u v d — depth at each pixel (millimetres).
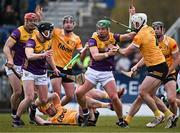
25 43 37469
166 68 35469
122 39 35656
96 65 35375
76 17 65875
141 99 36156
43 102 35938
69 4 67500
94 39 35312
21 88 37938
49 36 34844
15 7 59031
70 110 37156
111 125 37250
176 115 37281
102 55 34875
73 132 32125
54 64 36562
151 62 35375
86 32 65500
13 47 37594
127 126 36031
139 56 54719
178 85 39750
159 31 37062
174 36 57062
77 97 35656
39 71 35281
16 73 37562
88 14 68312
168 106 39344
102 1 71750
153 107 35750
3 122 38969
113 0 72062
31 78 35156
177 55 37250
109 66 35375
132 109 36281
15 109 38062
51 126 35938
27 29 37344
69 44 39812
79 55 39031
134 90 50438
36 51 34875
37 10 39125
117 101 35344
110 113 48750
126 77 50625
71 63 39156
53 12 65375
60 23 64562
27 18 37031
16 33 37219
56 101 37188
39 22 36500
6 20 58375
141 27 35688
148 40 35344
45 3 64875
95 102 36562
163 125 37656
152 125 36031
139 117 45500
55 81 39469
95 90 37406
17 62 37719
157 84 35469
